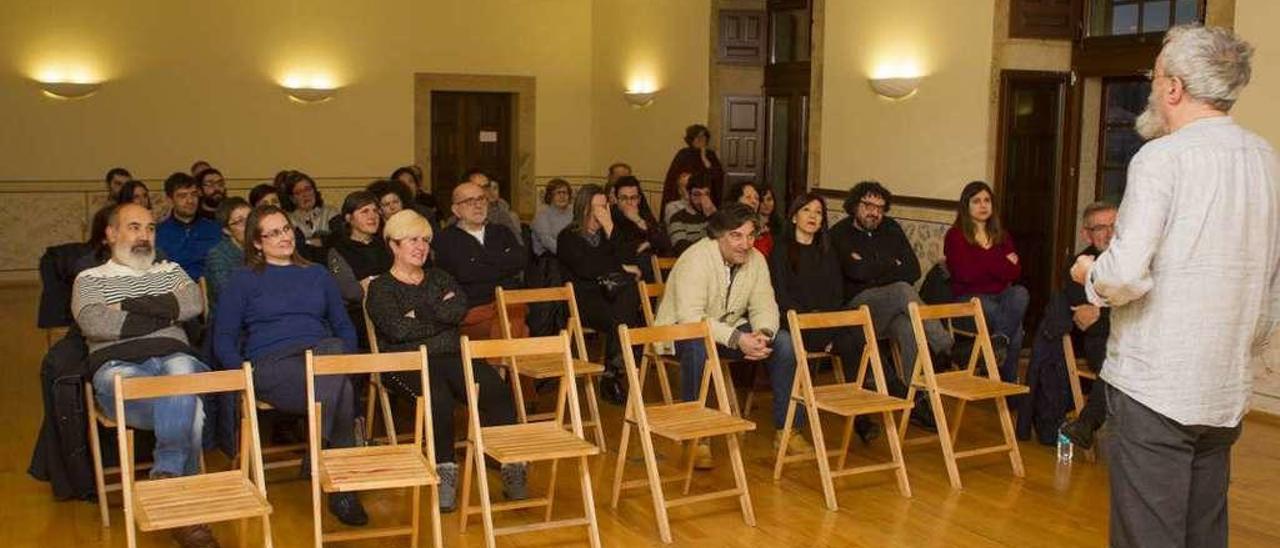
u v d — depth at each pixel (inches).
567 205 327.3
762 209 300.0
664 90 462.3
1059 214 312.2
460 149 507.5
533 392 228.4
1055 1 305.3
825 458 190.2
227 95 457.7
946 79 319.0
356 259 236.1
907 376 232.8
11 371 286.7
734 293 211.5
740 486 180.9
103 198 441.1
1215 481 111.7
